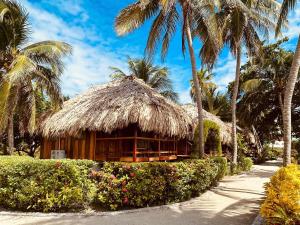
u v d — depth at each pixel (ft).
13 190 23.34
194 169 29.30
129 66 93.35
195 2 37.58
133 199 24.06
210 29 36.45
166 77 92.27
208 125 49.98
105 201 23.67
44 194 22.98
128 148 42.60
